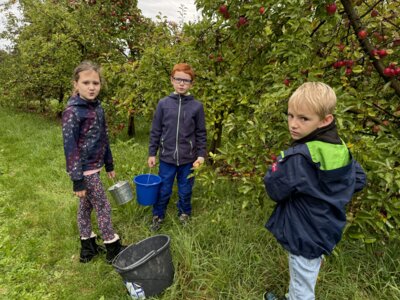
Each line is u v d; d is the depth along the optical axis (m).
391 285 2.21
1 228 3.04
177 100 2.92
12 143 5.85
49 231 3.02
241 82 3.56
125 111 5.15
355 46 2.45
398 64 2.44
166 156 2.96
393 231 2.30
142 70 4.42
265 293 2.21
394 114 2.50
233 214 3.14
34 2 7.96
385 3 2.55
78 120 2.32
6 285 2.33
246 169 2.42
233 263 2.43
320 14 2.19
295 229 1.70
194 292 2.26
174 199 3.56
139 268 2.07
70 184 4.06
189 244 2.54
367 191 2.20
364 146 2.28
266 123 2.26
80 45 7.76
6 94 9.42
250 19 2.71
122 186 2.81
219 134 4.62
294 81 2.38
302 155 1.57
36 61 8.20
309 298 1.83
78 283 2.40
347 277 2.36
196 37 3.79
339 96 2.20
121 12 7.47
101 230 2.57
